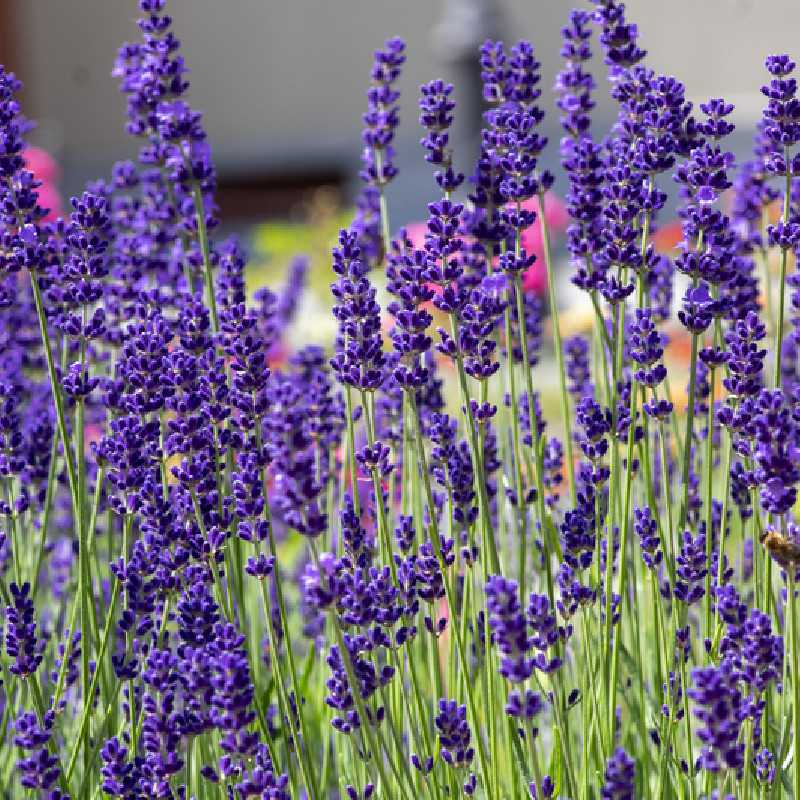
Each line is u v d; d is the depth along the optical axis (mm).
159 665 3775
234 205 37875
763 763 3900
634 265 4371
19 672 4180
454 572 4605
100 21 38156
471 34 22234
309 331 10422
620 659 4797
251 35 38281
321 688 5336
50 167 10492
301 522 3279
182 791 4023
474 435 4137
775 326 5945
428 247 4098
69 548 6141
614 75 5004
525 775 4312
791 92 4309
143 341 4355
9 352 5926
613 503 4629
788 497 3307
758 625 3529
